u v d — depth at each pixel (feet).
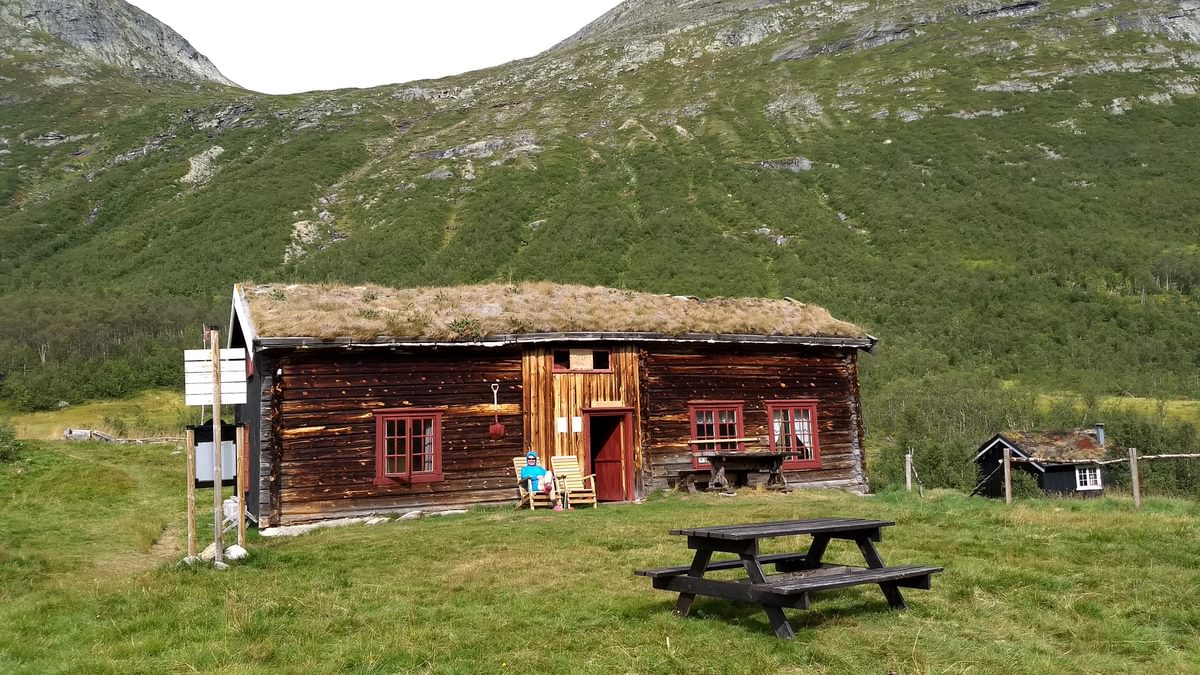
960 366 306.14
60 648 24.57
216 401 38.96
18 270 435.94
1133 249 426.92
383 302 70.49
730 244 427.74
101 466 87.30
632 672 20.95
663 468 71.26
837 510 52.54
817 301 360.07
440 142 643.45
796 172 543.80
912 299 374.02
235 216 501.56
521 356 68.59
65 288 401.08
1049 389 285.64
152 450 107.76
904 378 281.13
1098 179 524.93
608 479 73.00
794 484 75.41
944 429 225.56
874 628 24.40
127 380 249.14
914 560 34.04
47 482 77.61
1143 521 42.73
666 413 72.33
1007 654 22.13
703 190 509.76
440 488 64.49
